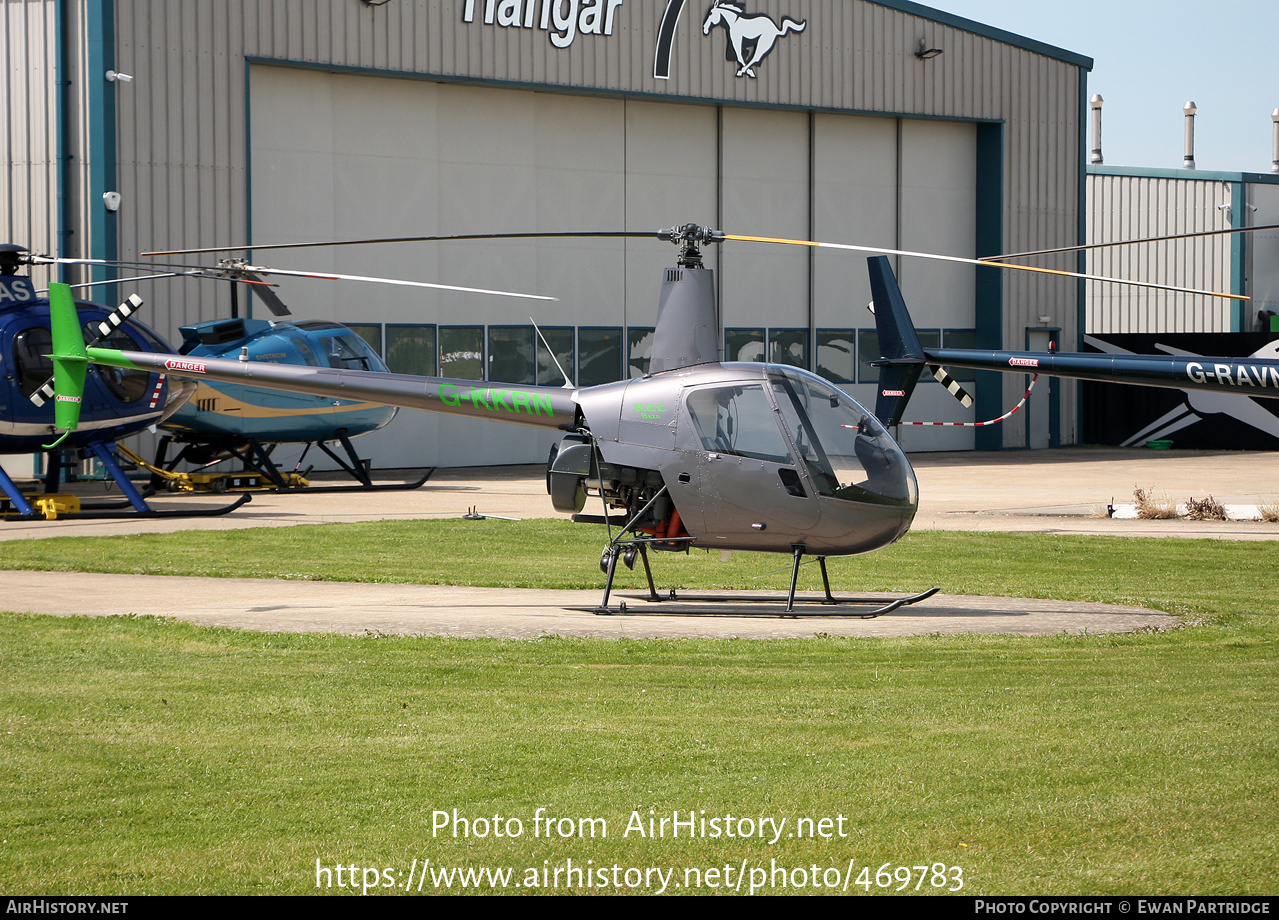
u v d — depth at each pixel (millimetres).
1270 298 82312
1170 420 70250
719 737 13281
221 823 10711
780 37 62062
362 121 54312
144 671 16453
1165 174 83500
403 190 55406
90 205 47406
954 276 68812
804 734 13383
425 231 56062
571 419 22375
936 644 18578
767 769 12086
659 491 21438
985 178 68625
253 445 44781
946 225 68500
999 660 17438
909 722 13836
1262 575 26875
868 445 20953
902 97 65438
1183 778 11438
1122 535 33594
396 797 11367
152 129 48562
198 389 41938
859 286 66562
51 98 47312
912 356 36250
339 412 44906
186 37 49125
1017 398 70000
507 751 12750
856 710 14422
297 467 46469
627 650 17953
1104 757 12180
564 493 21984
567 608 21891
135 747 12914
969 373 69625
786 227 64625
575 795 11367
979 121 67625
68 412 29766
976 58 67188
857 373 66750
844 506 20641
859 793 11289
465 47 54938
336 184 53844
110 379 36844
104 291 47531
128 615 20297
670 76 59594
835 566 27953
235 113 50281
